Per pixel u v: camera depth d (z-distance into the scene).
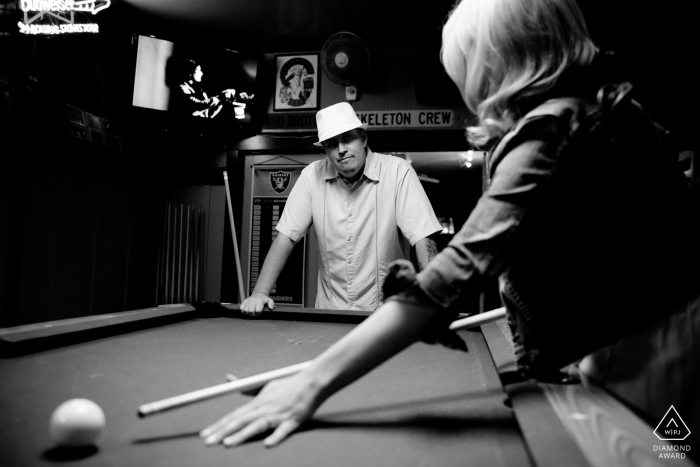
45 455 0.66
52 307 3.29
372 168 2.55
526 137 0.74
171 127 3.97
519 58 0.80
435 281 0.73
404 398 0.94
